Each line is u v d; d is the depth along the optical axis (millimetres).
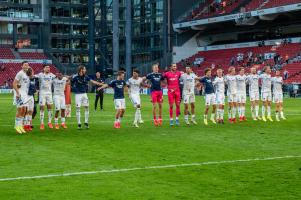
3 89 72438
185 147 15609
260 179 10820
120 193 9586
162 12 78812
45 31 89375
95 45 89812
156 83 22734
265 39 71438
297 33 68562
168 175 11242
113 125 22922
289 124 23281
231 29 75688
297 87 52719
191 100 23281
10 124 23328
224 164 12586
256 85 25625
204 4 77625
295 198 9219
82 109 34781
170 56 78125
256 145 16109
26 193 9562
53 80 21234
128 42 70812
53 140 17312
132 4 86375
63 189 9898
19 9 86375
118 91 21594
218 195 9445
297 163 12742
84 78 21156
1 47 86875
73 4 90625
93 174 11320
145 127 21953
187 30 78438
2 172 11516
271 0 65750
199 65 73188
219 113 23953
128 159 13312
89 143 16516
